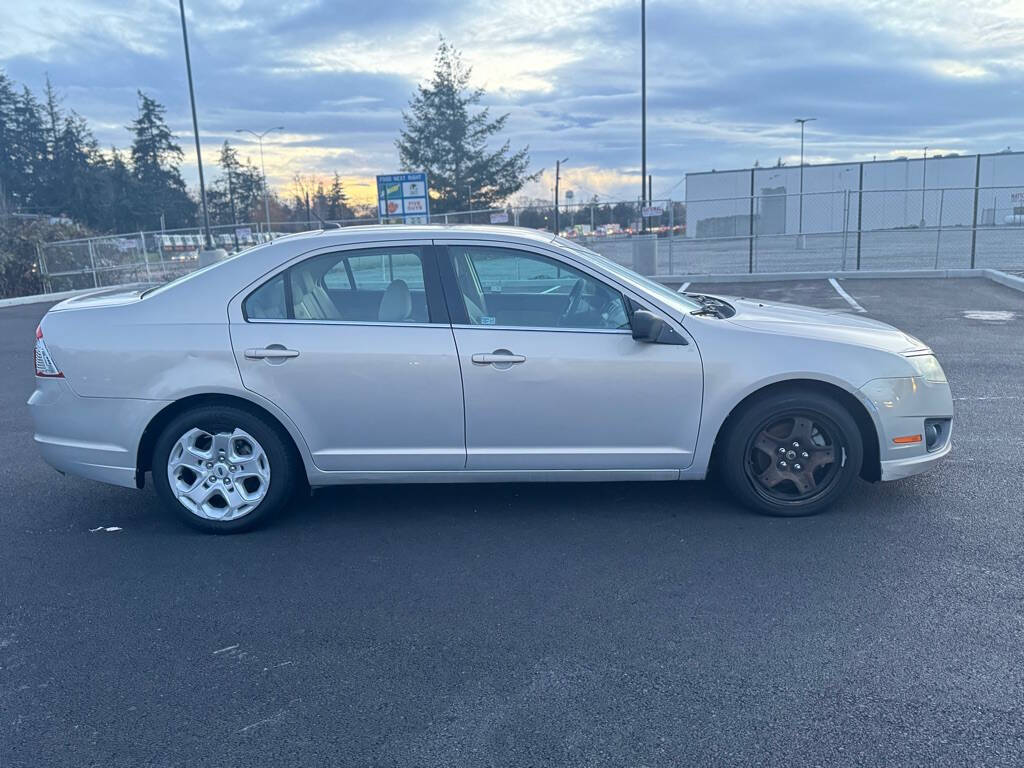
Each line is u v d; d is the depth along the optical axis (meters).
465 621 3.90
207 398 4.93
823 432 4.91
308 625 3.90
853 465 4.90
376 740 3.04
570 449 4.90
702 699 3.22
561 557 4.57
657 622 3.83
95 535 5.09
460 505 5.42
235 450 5.00
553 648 3.63
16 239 25.42
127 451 4.92
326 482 5.00
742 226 30.97
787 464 4.96
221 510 5.02
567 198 39.88
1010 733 2.96
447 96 42.09
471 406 4.82
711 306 5.45
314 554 4.71
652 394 4.81
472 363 4.78
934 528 4.78
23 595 4.29
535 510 5.29
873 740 2.94
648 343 4.78
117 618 4.02
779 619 3.81
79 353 4.90
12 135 72.44
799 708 3.14
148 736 3.10
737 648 3.58
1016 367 9.14
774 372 4.77
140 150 74.00
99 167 72.69
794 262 26.86
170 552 4.80
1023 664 3.38
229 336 4.84
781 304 5.97
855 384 4.79
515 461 4.92
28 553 4.82
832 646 3.57
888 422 4.84
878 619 3.78
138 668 3.57
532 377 4.79
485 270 4.98
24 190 72.00
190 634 3.85
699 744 2.95
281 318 4.90
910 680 3.30
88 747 3.04
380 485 5.85
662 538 4.77
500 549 4.70
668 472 4.95
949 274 19.84
